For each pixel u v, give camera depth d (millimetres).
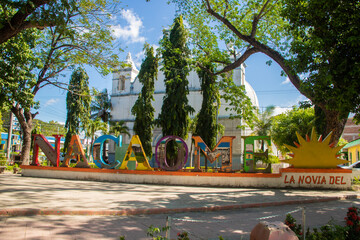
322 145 12547
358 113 8953
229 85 16812
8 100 15375
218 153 14086
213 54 16375
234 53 16734
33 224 5770
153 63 26281
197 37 16797
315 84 9305
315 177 12531
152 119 26047
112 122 42594
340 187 12367
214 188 12773
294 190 12164
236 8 15188
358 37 8141
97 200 8555
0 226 5547
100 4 12750
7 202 7539
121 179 14461
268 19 15359
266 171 13492
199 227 6176
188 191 11508
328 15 9250
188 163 35750
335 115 12148
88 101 36312
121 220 6504
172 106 22438
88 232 5422
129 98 44625
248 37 13586
